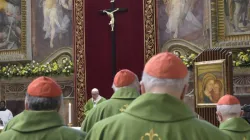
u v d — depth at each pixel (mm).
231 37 21328
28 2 26719
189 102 21641
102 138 3961
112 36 23422
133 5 24266
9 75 26672
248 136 6496
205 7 22156
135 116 3914
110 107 7945
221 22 21625
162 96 3869
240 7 21219
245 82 20609
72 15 25406
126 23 24297
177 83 3887
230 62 11852
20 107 26703
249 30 20953
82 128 8203
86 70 24719
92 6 25047
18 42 26922
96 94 22000
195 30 22453
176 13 23016
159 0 23531
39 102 5098
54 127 5125
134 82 8133
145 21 23484
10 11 27203
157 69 3896
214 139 3826
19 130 5047
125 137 3844
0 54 27328
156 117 3850
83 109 24391
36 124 5082
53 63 25891
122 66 24312
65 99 25469
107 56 24750
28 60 26594
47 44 26344
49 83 5242
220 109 6746
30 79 26375
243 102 20609
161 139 3768
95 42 24938
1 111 24109
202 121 3994
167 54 4012
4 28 27359
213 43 21734
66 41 25859
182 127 3814
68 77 25469
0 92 27234
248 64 20312
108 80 24672
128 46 24234
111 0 23500
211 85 12352
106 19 24844
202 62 12703
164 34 23328
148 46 23359
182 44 22766
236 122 6559
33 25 26750
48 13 26391
